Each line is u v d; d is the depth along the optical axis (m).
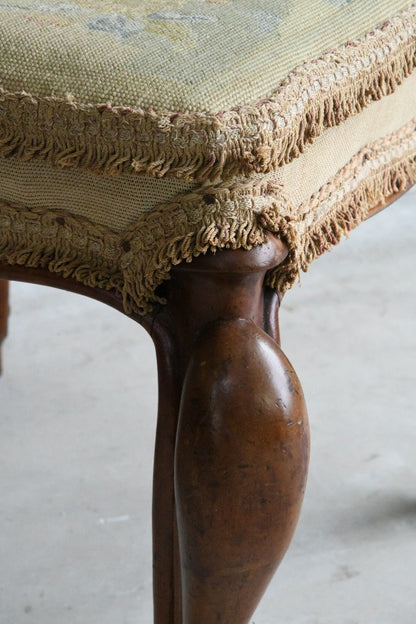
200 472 0.50
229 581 0.54
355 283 1.41
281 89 0.51
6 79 0.51
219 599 0.54
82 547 0.90
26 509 0.94
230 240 0.50
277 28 0.56
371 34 0.60
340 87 0.56
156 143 0.48
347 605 0.83
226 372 0.51
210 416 0.50
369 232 1.56
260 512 0.51
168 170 0.49
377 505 0.96
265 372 0.51
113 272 0.56
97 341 1.26
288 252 0.55
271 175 0.53
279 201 0.52
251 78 0.51
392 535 0.92
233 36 0.54
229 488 0.50
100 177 0.53
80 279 0.57
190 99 0.49
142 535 0.91
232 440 0.50
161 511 0.59
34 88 0.51
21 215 0.56
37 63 0.51
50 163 0.52
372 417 1.10
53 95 0.50
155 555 0.61
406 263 1.47
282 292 0.58
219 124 0.48
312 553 0.89
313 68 0.54
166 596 0.62
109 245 0.55
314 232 0.63
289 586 0.85
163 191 0.52
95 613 0.82
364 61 0.58
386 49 0.60
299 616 0.82
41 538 0.90
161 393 0.56
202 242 0.50
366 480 0.99
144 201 0.52
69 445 1.04
